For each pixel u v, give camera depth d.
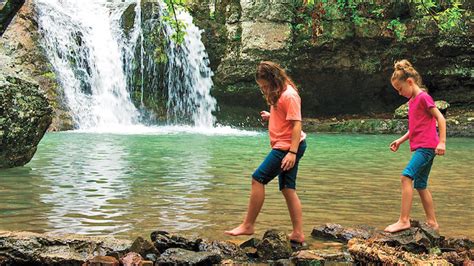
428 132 5.10
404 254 4.12
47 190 6.93
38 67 17.73
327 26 20.02
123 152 11.20
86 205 6.08
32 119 8.87
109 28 20.28
